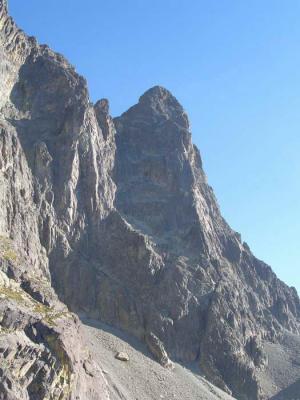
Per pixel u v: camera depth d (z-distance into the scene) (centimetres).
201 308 19375
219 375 17762
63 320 11100
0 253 12500
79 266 17850
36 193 17562
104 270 18788
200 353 18288
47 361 9875
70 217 18588
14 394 8625
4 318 9631
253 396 18125
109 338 15925
